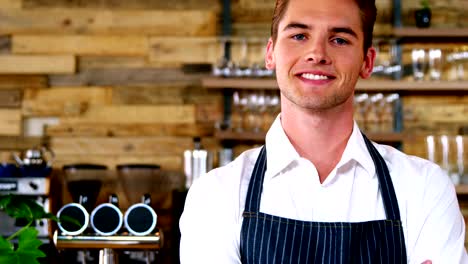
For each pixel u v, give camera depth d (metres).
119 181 4.83
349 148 1.73
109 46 5.17
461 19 5.22
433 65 4.90
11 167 4.35
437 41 5.12
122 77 5.17
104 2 5.19
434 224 1.71
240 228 1.72
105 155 5.12
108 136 5.13
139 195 4.65
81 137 5.12
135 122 5.15
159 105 5.15
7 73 5.14
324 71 1.65
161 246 2.62
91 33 5.18
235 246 1.72
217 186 1.77
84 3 5.19
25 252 1.79
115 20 5.18
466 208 5.02
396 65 4.88
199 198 1.77
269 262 1.68
